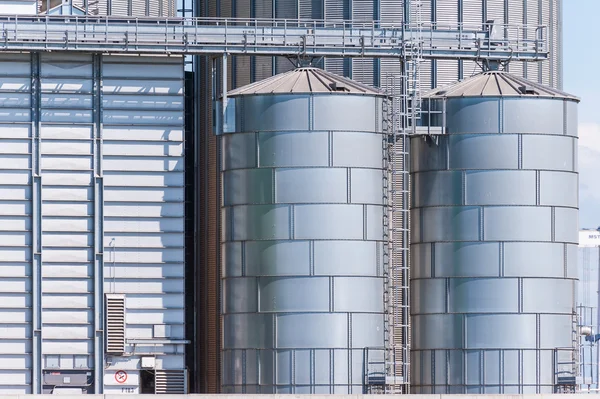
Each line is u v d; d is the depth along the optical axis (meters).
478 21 158.62
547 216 142.62
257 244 139.75
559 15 170.88
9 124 140.38
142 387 141.12
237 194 141.12
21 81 141.12
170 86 142.38
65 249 140.25
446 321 142.50
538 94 143.62
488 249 141.75
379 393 139.25
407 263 145.12
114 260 140.38
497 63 148.00
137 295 140.50
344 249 139.00
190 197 168.75
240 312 140.25
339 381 138.25
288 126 139.50
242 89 142.62
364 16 155.75
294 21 148.62
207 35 142.75
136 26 141.12
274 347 138.62
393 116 142.50
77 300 139.88
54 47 140.00
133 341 139.75
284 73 144.38
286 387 138.38
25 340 139.00
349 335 138.75
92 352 139.38
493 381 141.12
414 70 144.88
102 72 141.75
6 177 140.00
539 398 128.62
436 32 146.75
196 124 167.38
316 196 139.00
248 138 140.62
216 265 159.12
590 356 151.38
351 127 140.00
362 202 140.00
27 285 139.50
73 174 140.88
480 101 142.38
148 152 141.62
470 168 142.25
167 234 141.38
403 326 141.88
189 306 166.38
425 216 144.25
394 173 143.25
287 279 138.75
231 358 140.75
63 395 122.88
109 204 141.00
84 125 141.25
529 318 141.62
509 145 142.12
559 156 143.50
